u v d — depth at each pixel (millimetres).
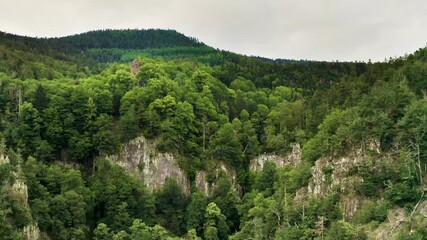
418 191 129000
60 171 177875
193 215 189875
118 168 188125
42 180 171625
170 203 196250
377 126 152125
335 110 187250
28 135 190125
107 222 178375
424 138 139250
